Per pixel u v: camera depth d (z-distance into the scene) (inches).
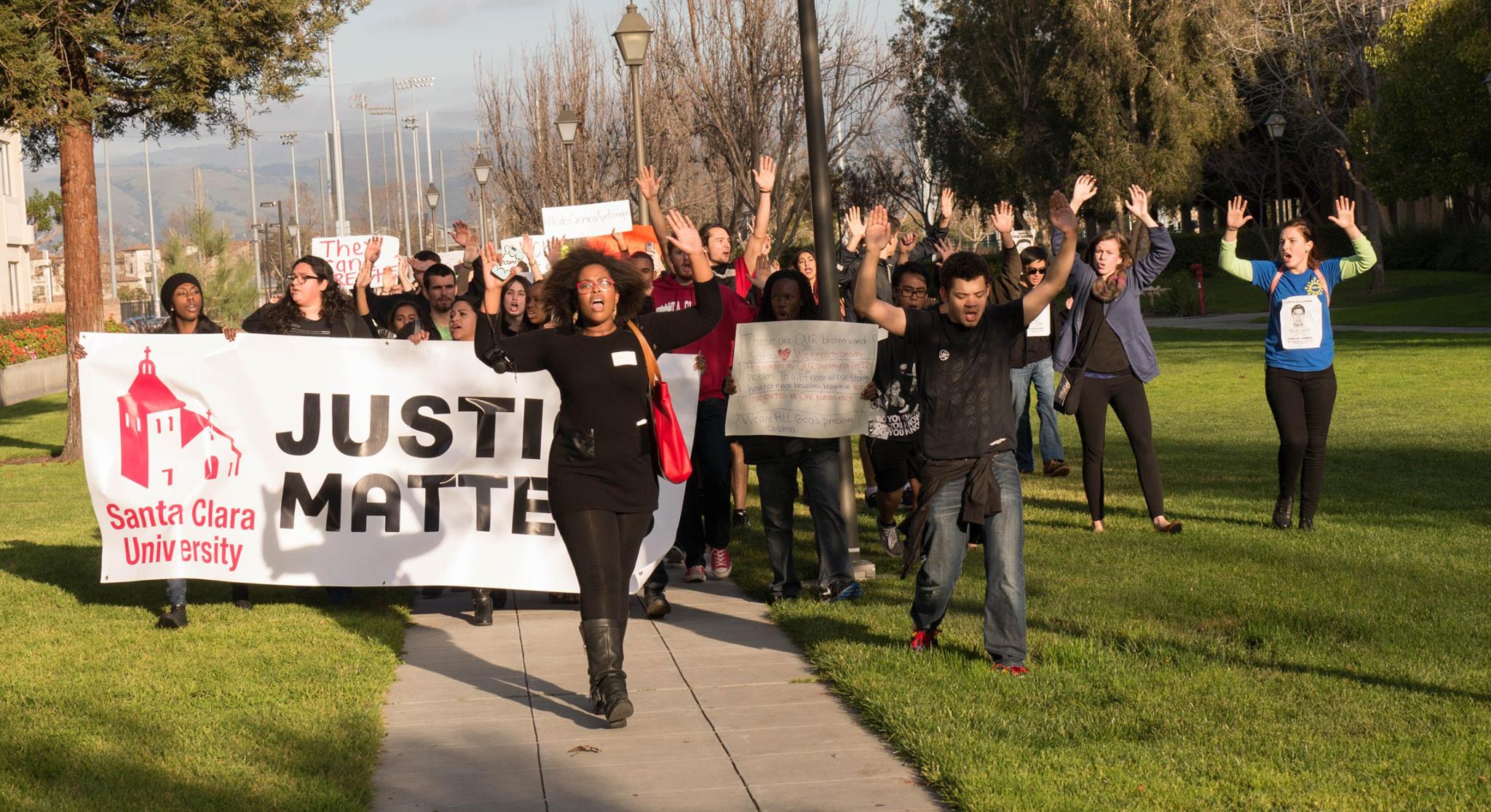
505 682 245.9
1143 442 366.6
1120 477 478.9
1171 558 327.3
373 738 209.0
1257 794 172.1
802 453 299.3
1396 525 362.0
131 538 297.0
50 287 3041.3
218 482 298.4
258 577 298.0
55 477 611.2
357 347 299.0
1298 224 358.9
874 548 365.7
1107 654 240.4
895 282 333.4
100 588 338.6
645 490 223.0
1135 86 1987.0
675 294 350.3
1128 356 365.1
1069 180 2014.0
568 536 221.1
